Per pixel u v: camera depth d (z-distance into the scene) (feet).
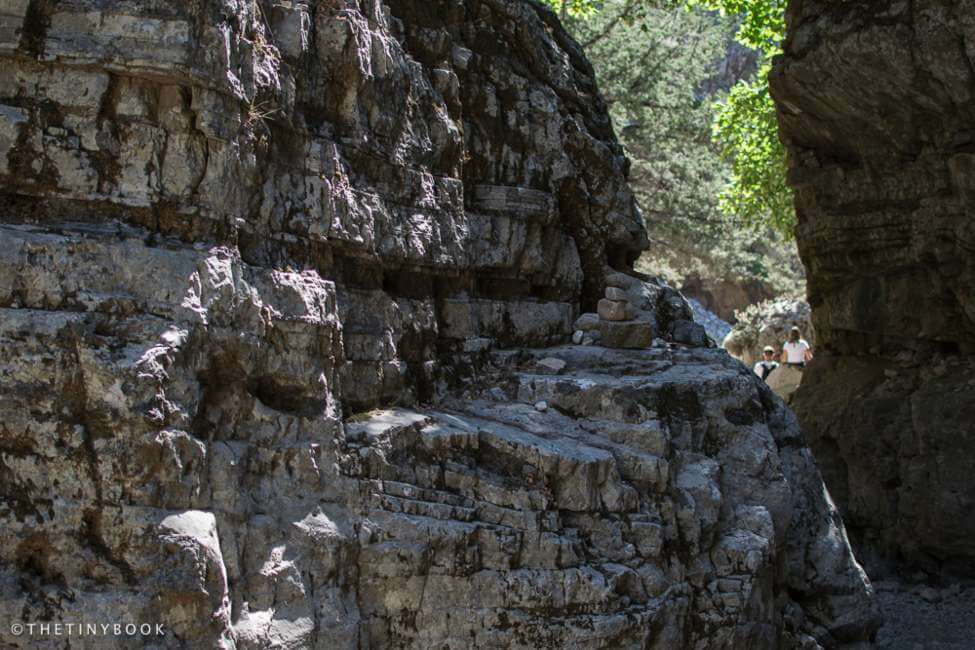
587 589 19.44
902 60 31.78
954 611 31.68
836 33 33.35
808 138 38.86
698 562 22.00
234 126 16.62
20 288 14.76
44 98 15.48
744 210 60.13
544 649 19.01
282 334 17.43
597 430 22.35
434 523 18.45
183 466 15.43
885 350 38.68
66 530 14.80
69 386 14.75
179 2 15.74
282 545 16.81
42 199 15.52
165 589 14.85
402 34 22.76
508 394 23.20
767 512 23.44
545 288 26.66
